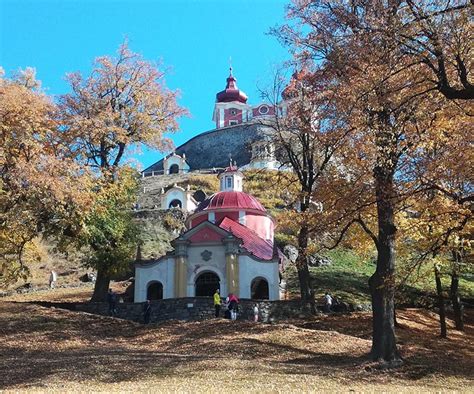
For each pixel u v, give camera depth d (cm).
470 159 1941
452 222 2147
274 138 3647
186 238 4184
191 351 2561
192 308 3400
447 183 2053
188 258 4153
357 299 4169
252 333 2878
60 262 5959
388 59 1798
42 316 3212
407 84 1886
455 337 3350
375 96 1880
